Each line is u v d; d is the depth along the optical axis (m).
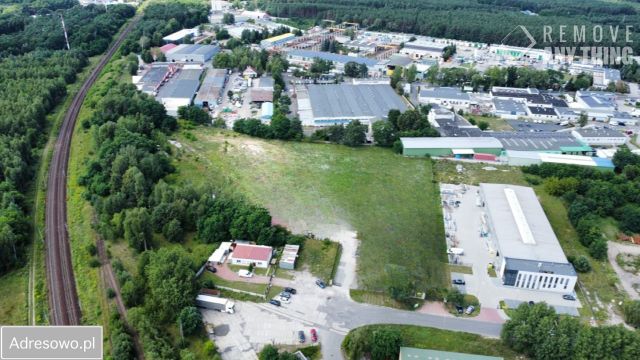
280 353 90.12
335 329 99.44
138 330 94.50
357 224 134.50
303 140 191.88
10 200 134.25
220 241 125.31
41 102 197.00
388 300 107.75
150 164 147.50
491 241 130.38
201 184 147.38
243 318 101.50
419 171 169.25
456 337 98.31
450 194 154.12
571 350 89.69
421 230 134.00
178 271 103.44
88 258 117.94
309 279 113.06
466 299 109.50
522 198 142.00
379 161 175.62
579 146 187.12
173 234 123.56
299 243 123.50
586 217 137.88
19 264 116.00
